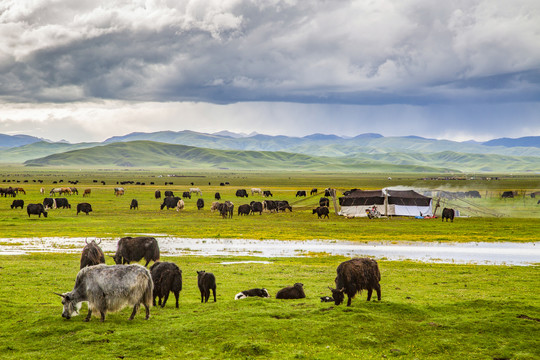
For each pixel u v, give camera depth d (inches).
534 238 1959.9
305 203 4180.6
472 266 1288.1
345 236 1988.2
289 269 1196.5
